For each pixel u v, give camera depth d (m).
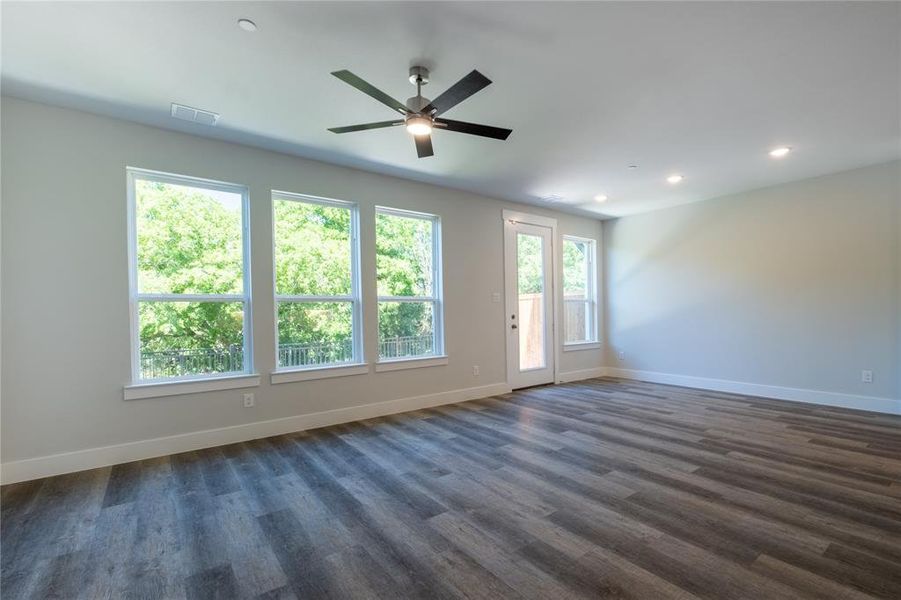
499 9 2.03
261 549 2.01
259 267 3.77
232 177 3.65
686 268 5.88
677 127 3.37
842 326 4.57
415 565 1.87
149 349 3.36
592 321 6.87
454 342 5.11
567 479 2.76
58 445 2.94
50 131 2.96
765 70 2.57
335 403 4.16
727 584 1.70
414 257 4.90
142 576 1.81
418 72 2.52
